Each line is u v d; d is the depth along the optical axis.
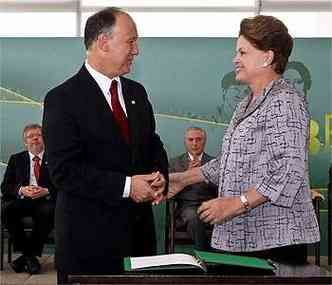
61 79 5.65
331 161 5.59
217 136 5.65
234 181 1.79
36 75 5.65
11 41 5.64
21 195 4.86
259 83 1.83
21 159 4.98
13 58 5.64
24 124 5.64
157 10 6.88
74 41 5.66
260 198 1.70
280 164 1.69
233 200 1.72
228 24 6.89
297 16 6.85
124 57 2.00
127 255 1.98
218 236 1.83
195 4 6.87
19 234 4.91
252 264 1.59
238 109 1.89
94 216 1.95
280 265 1.67
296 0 6.82
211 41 5.64
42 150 4.98
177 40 5.66
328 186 5.33
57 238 1.99
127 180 1.91
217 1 6.86
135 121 2.07
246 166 1.77
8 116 5.63
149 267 1.56
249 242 1.77
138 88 2.18
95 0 6.91
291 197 1.69
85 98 1.97
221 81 5.64
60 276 1.97
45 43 5.64
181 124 5.66
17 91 5.64
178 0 6.87
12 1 6.87
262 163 1.74
